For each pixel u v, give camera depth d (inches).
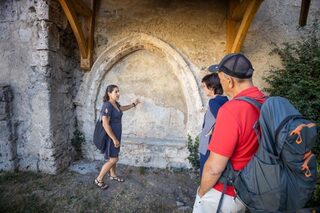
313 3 137.6
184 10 144.4
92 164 156.3
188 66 144.3
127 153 157.2
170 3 145.6
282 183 44.6
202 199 56.7
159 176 144.6
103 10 152.3
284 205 45.7
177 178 143.1
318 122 120.4
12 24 135.0
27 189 123.8
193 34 144.8
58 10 137.2
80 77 159.6
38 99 135.9
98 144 119.9
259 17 140.3
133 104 142.5
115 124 119.5
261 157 46.4
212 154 49.4
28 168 143.9
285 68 136.2
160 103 155.8
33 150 143.2
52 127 138.4
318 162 113.3
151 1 147.3
